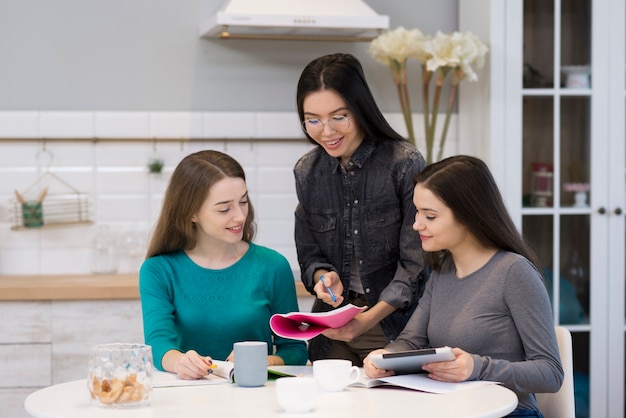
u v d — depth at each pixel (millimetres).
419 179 2570
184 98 4566
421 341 2646
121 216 4543
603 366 4340
